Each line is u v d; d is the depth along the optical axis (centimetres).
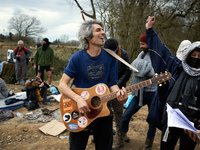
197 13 1188
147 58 297
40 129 380
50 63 769
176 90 191
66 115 208
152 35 200
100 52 204
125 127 315
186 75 188
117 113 321
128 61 312
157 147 330
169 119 167
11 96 558
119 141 320
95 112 200
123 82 309
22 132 374
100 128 207
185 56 182
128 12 1068
